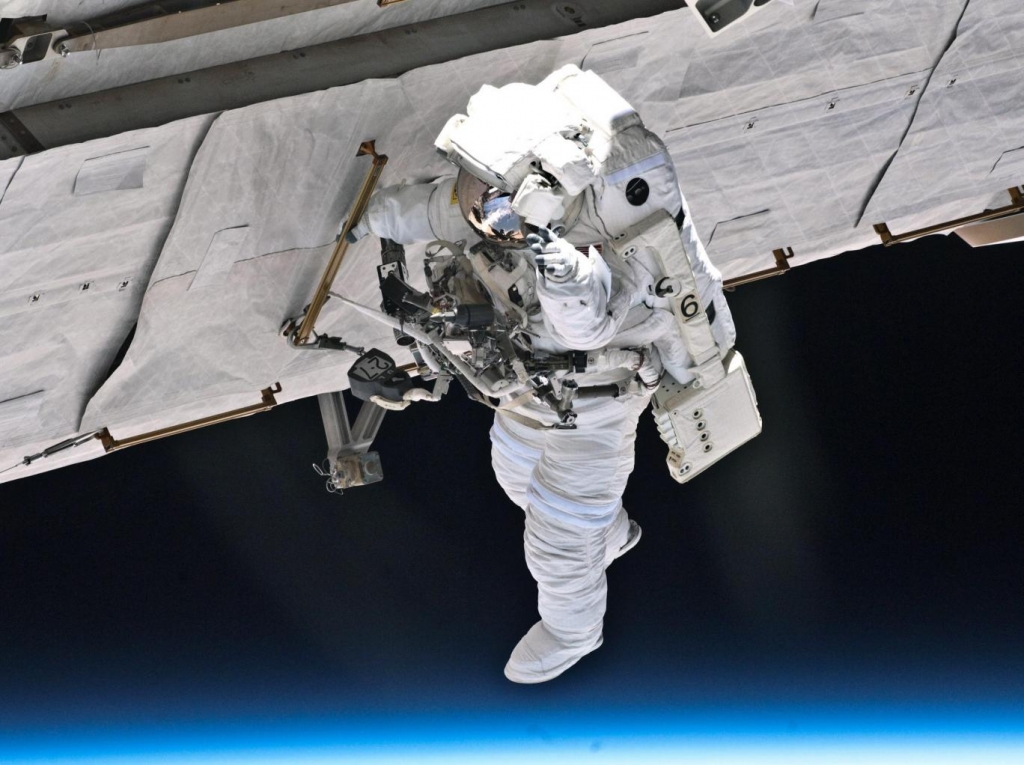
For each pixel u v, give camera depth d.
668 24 2.59
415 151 2.72
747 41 2.74
